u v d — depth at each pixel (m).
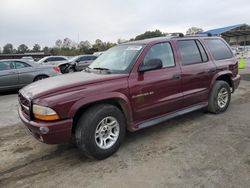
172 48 4.57
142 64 4.03
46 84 3.68
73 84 3.46
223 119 5.18
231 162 3.38
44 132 3.19
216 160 3.46
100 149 3.56
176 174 3.16
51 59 19.39
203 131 4.56
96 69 4.42
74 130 3.62
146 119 4.16
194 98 4.86
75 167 3.48
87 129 3.42
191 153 3.71
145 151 3.85
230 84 5.85
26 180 3.21
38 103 3.26
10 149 4.19
